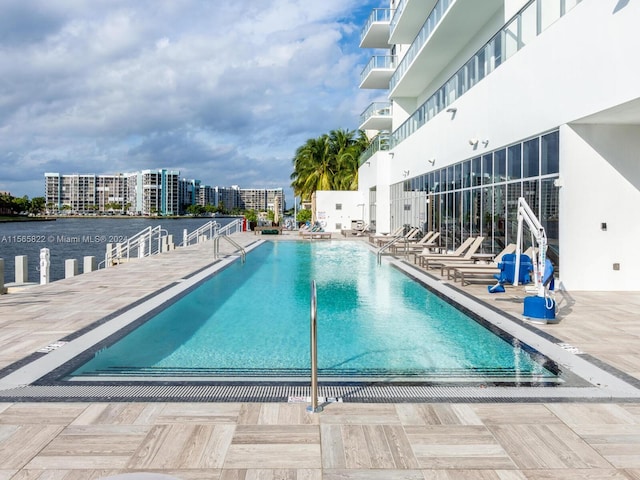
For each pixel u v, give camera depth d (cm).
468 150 1405
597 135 870
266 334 647
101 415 353
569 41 850
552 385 423
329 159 4878
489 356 531
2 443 309
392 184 2639
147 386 422
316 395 366
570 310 727
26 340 568
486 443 312
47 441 311
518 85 1064
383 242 2166
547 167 947
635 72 682
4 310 736
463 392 407
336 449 303
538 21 977
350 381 446
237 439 316
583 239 877
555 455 296
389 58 2942
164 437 318
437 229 1772
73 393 400
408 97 2855
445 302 846
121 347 565
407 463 287
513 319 687
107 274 1155
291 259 1622
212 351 559
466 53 1945
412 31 2458
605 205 877
